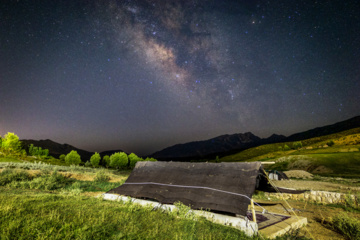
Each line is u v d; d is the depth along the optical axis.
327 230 8.12
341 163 41.41
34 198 7.76
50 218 5.06
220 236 5.38
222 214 7.61
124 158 51.91
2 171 15.92
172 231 5.32
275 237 6.84
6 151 42.56
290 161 51.22
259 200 13.97
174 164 11.14
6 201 6.46
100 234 4.61
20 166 20.98
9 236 3.96
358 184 19.45
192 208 7.93
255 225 6.82
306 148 94.19
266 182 10.30
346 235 7.46
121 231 4.90
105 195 10.80
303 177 28.62
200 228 5.85
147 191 9.85
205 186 8.78
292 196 14.46
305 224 8.82
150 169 11.62
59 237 4.15
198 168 10.08
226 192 8.05
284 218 8.87
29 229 4.34
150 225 5.62
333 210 11.22
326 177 28.38
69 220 5.21
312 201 13.53
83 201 8.10
